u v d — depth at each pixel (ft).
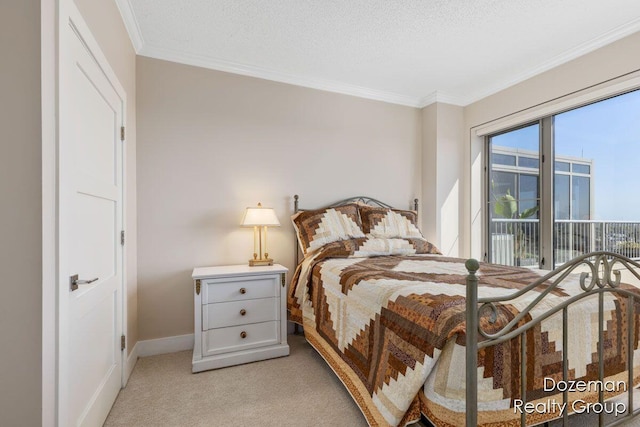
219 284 6.88
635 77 6.82
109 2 5.44
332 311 6.15
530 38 7.42
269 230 8.94
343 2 6.20
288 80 9.27
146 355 7.44
